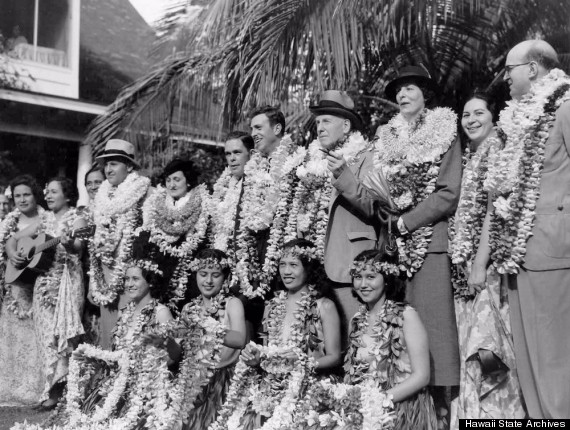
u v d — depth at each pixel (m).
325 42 6.56
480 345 3.99
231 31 7.79
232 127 8.38
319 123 4.96
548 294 3.84
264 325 4.71
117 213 5.94
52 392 6.40
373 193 4.44
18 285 6.68
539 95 3.98
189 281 5.78
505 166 3.99
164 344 4.75
